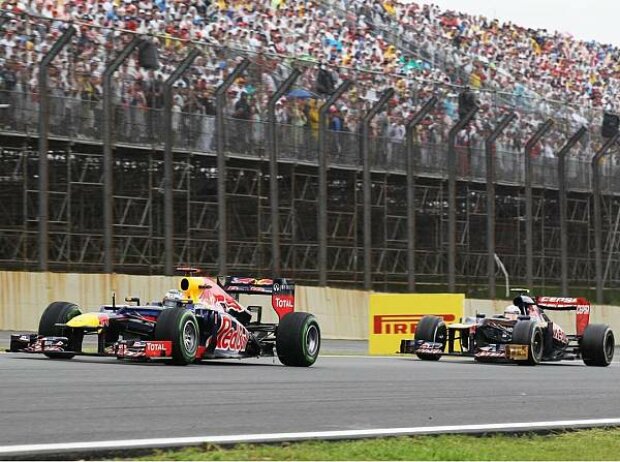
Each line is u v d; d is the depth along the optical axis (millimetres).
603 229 64000
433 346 36406
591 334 38062
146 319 26438
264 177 51969
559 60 81625
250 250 51031
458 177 57406
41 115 44188
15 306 42750
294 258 52031
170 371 23547
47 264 44000
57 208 46812
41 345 25516
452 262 55375
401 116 55719
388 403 19281
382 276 54594
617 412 20484
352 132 53812
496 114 59844
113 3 55219
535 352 35375
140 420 14984
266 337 30875
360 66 66125
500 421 17766
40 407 15664
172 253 46938
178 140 48719
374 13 71000
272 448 13297
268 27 62750
